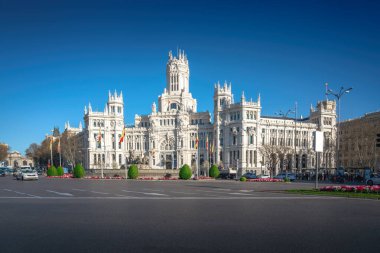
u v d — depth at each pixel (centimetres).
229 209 2572
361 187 4147
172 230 1777
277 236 1647
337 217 2217
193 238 1602
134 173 9681
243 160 15775
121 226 1881
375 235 1684
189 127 18588
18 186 5566
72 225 1908
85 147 19200
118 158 18962
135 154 19275
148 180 9019
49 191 4375
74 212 2392
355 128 15525
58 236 1636
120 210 2495
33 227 1852
